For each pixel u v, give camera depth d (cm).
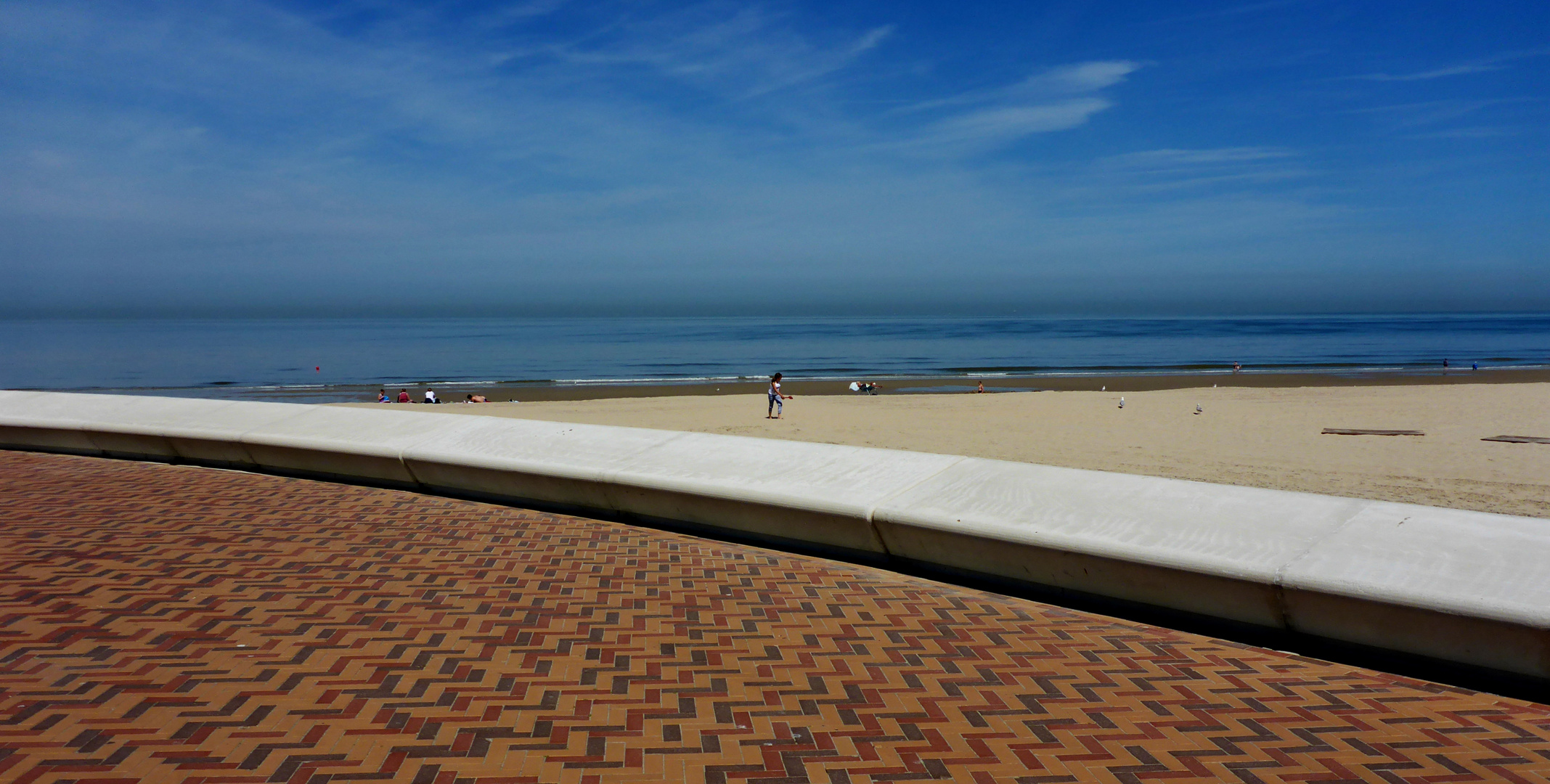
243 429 784
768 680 352
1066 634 407
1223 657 381
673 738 304
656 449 650
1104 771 283
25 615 408
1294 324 19712
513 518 613
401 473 699
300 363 6925
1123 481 505
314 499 664
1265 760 291
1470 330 14188
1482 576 357
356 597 441
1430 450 1401
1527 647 329
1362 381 4019
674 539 565
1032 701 335
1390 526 413
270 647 376
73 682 337
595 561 512
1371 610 360
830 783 275
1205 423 1892
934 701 335
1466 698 339
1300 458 1313
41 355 8062
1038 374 5059
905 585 477
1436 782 277
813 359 7150
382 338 13062
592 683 346
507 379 5122
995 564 467
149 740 293
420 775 275
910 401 2689
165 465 802
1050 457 1338
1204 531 428
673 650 381
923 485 535
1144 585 420
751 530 557
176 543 535
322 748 291
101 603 425
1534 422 1844
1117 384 4078
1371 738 306
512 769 280
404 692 335
